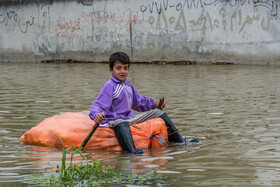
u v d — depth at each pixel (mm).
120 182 3473
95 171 3736
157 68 14602
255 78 11102
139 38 16891
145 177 3598
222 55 15664
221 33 15594
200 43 15938
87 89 9562
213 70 13523
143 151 4637
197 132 5395
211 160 4098
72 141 4852
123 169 3883
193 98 8094
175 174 3670
